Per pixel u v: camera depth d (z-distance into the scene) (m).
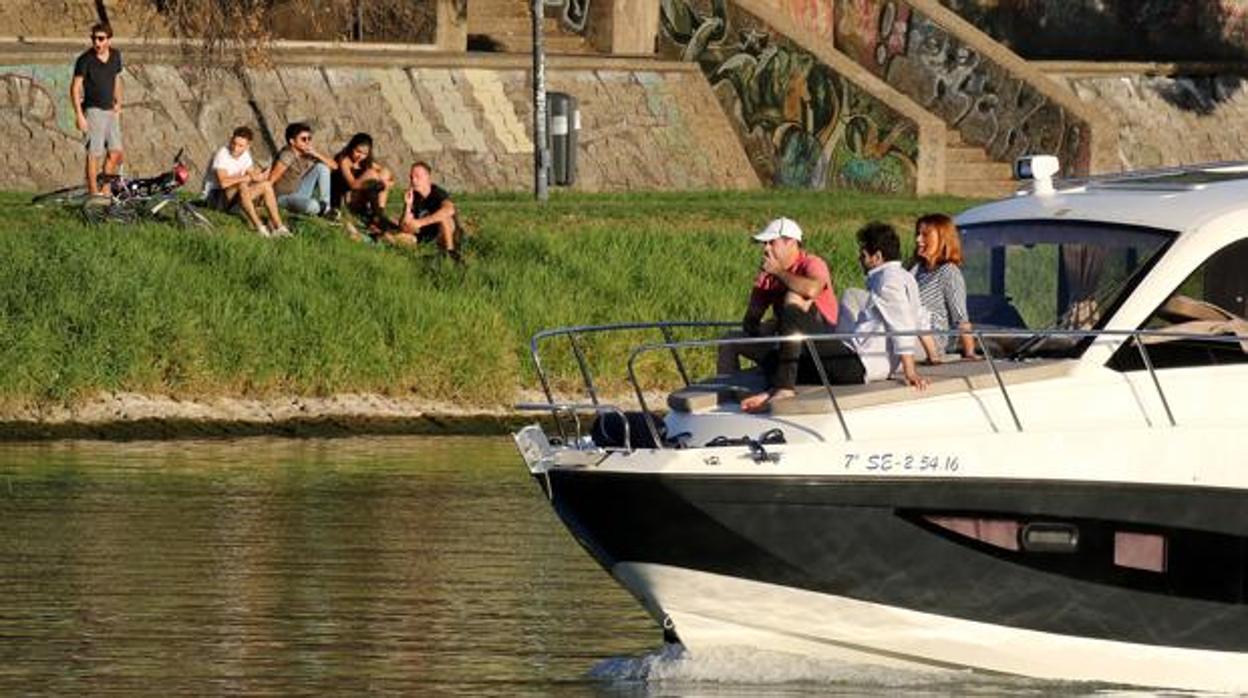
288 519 54.66
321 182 79.25
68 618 44.03
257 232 77.31
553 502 38.59
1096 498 37.81
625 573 38.25
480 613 45.16
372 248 77.75
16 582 46.91
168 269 73.31
